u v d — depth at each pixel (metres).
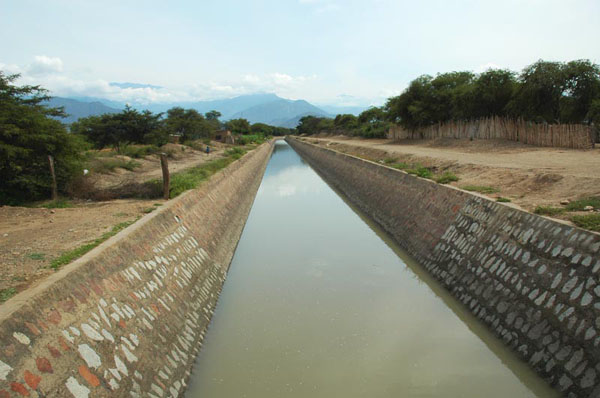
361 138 62.56
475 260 8.81
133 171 22.83
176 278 8.27
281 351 7.21
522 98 23.23
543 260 6.82
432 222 11.81
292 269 11.34
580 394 5.10
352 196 22.25
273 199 23.52
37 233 8.55
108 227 8.77
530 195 9.52
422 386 6.11
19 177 13.11
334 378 6.39
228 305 9.13
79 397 4.14
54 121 14.38
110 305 5.75
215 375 6.53
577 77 21.98
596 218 6.52
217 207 14.87
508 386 6.05
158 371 5.68
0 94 13.67
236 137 73.12
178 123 48.97
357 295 9.48
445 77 36.72
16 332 4.02
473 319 7.93
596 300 5.48
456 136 30.22
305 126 134.62
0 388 3.46
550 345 5.91
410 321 8.19
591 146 17.12
